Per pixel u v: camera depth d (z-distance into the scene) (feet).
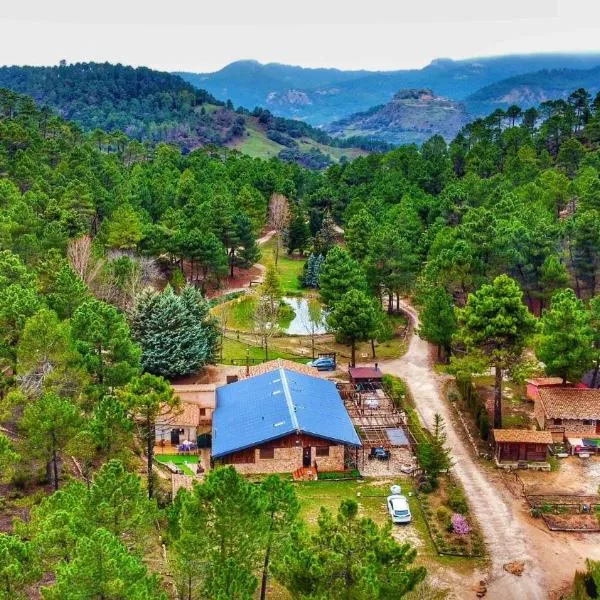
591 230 321.11
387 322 319.68
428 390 271.08
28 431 156.66
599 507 185.47
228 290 396.78
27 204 357.61
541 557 170.30
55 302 238.48
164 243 385.09
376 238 356.18
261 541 123.44
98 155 554.87
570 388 239.30
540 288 323.78
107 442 159.63
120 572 99.55
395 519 183.11
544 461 215.51
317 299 381.40
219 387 256.32
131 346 212.23
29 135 527.81
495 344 232.73
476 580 160.66
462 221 406.00
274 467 209.87
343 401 252.42
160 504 175.01
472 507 192.24
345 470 211.20
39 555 109.60
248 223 424.46
